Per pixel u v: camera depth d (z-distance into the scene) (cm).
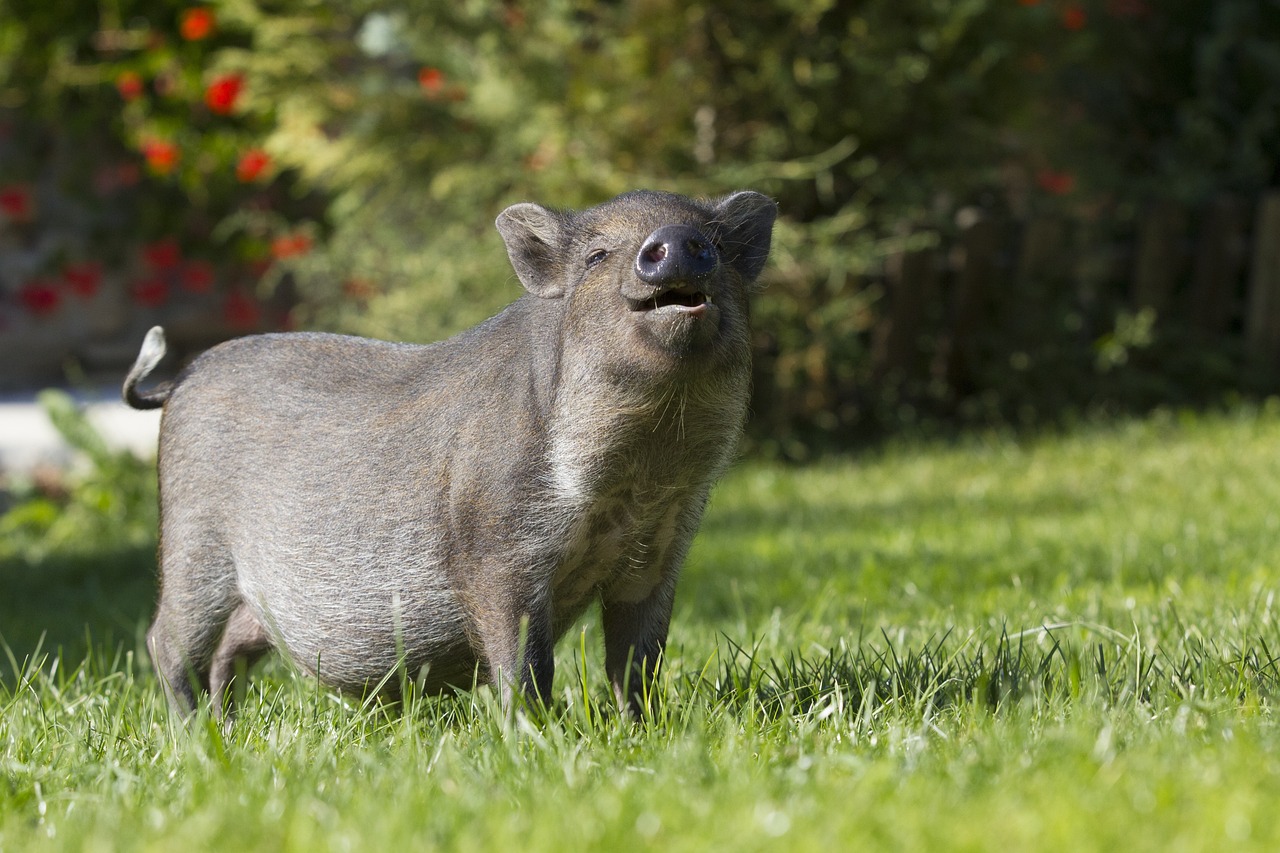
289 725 608
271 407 714
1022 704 575
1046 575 1051
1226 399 1991
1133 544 1130
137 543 1678
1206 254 2062
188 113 2403
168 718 656
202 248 2541
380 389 695
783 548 1288
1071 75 2481
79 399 2358
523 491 629
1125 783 445
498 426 637
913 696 632
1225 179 2308
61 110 2484
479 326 690
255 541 706
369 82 1886
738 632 870
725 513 1556
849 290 1895
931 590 1032
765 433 1892
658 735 577
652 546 668
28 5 2380
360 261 2017
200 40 2341
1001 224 1969
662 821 436
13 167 2534
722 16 1822
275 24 1888
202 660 741
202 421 730
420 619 664
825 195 1886
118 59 2442
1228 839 392
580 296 627
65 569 1535
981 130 1917
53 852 445
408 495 657
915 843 401
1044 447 1762
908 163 1933
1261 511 1266
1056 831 400
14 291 2539
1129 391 1988
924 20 1861
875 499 1567
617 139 1831
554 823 437
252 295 2572
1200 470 1531
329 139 2077
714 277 609
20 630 1170
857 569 1137
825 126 1855
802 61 1794
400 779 506
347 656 689
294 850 419
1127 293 2075
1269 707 571
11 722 636
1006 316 1969
